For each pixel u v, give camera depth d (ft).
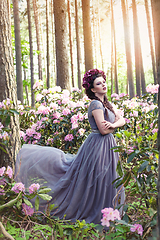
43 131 12.10
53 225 5.97
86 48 20.74
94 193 6.66
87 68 20.85
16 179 7.47
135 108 12.81
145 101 15.57
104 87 7.56
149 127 11.32
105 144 7.05
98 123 7.02
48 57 40.04
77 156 7.30
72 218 6.82
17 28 26.66
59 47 17.08
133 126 11.91
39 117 12.30
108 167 6.80
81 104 11.93
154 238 4.45
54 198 7.12
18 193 6.19
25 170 7.59
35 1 45.57
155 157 5.63
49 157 7.66
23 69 54.29
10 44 8.67
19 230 5.91
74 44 64.23
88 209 6.66
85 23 20.59
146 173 7.61
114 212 4.75
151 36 33.14
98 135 7.23
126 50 26.04
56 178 7.41
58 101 13.00
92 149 6.95
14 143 8.50
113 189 6.70
